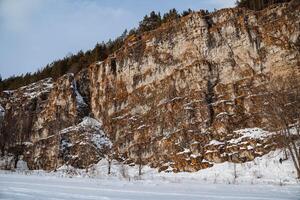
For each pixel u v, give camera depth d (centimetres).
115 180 3253
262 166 3947
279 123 3772
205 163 4525
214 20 5819
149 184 2664
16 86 10556
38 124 7669
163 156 5106
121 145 5884
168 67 5969
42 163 6531
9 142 7506
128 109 6275
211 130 4872
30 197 1628
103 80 7112
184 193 1925
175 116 5325
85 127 6494
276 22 5228
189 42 5834
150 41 6444
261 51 5162
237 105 4934
